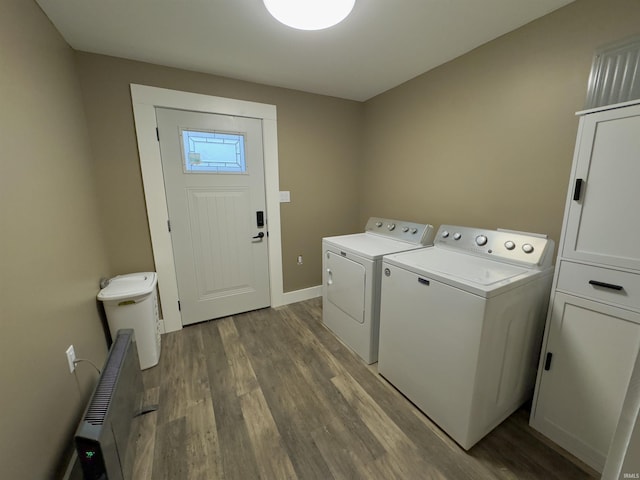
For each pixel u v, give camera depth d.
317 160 2.94
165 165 2.23
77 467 1.22
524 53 1.65
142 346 1.90
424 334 1.48
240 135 2.49
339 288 2.22
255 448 1.35
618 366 1.12
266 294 2.90
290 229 2.91
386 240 2.32
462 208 2.13
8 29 1.07
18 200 1.02
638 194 1.01
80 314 1.49
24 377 0.95
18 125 1.08
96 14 1.46
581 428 1.26
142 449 1.34
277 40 1.77
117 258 2.15
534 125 1.65
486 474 1.22
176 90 2.17
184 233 2.40
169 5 1.41
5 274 0.90
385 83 2.54
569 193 1.20
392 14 1.51
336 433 1.43
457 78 2.04
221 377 1.85
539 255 1.44
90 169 1.91
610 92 1.17
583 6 1.39
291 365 1.98
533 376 1.60
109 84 1.97
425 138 2.37
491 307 1.20
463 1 1.41
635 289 1.05
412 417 1.53
